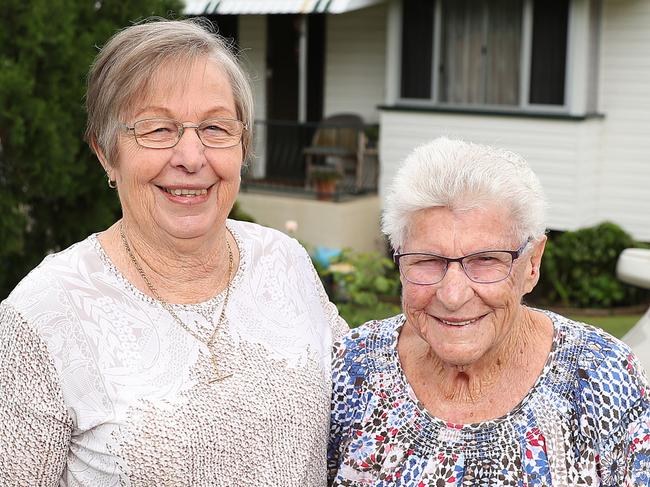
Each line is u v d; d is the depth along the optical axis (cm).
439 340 210
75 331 210
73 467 214
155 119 213
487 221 201
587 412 207
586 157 1091
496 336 209
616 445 206
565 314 962
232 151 221
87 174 709
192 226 218
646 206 1110
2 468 204
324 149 1226
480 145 211
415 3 1163
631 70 1092
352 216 1149
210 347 223
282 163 1352
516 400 213
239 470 218
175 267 224
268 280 241
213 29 232
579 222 1098
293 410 226
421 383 223
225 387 220
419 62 1175
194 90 214
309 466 228
